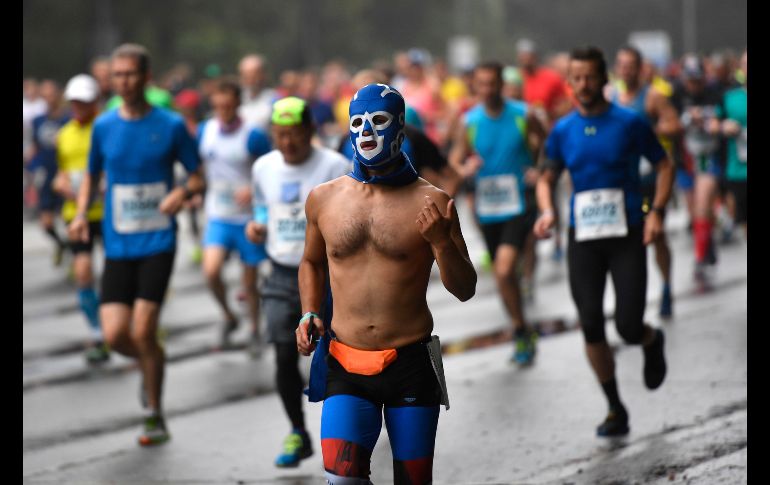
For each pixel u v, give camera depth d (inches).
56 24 5536.4
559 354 1096.2
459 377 1032.2
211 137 1198.3
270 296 818.2
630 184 836.6
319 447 860.0
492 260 1144.8
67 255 1979.6
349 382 572.4
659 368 863.7
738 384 938.7
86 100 1258.0
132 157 893.8
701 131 1467.8
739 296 1320.1
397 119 560.1
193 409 981.8
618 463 763.4
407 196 566.6
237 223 1195.3
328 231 575.8
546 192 876.0
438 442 841.5
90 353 1190.3
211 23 6343.5
